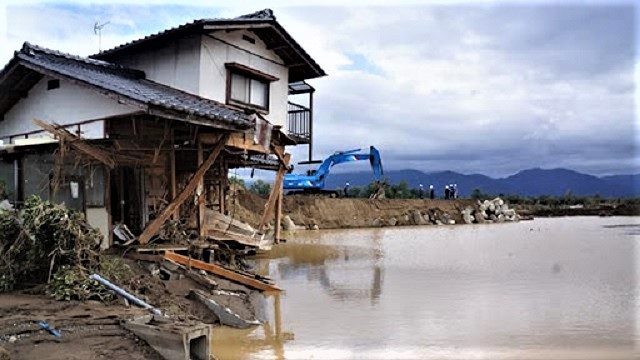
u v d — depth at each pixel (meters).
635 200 66.69
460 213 49.28
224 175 18.47
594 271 17.41
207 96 17.00
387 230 38.03
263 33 18.66
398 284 15.07
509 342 9.56
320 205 41.69
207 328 7.94
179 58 17.22
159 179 15.09
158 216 13.79
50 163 14.08
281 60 20.34
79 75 13.41
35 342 7.28
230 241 16.20
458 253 22.67
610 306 12.30
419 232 35.81
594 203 67.00
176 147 15.46
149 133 14.34
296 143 19.19
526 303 12.66
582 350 9.11
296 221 38.22
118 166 14.34
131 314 8.61
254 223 32.22
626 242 27.70
